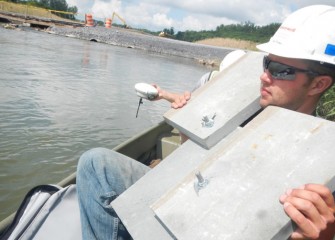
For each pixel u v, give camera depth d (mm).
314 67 1624
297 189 1212
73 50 21578
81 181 1953
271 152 1492
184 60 27375
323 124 1471
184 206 1501
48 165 5836
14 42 20375
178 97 2488
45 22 40156
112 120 8312
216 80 2340
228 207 1399
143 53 27906
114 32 41875
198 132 1921
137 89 2705
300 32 1664
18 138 6559
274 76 1718
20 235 2033
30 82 10773
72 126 7547
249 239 1288
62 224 2123
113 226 1857
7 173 5453
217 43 82625
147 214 1680
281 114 1624
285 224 1263
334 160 1341
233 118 1931
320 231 1161
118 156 2098
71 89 10734
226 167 1544
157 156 4301
